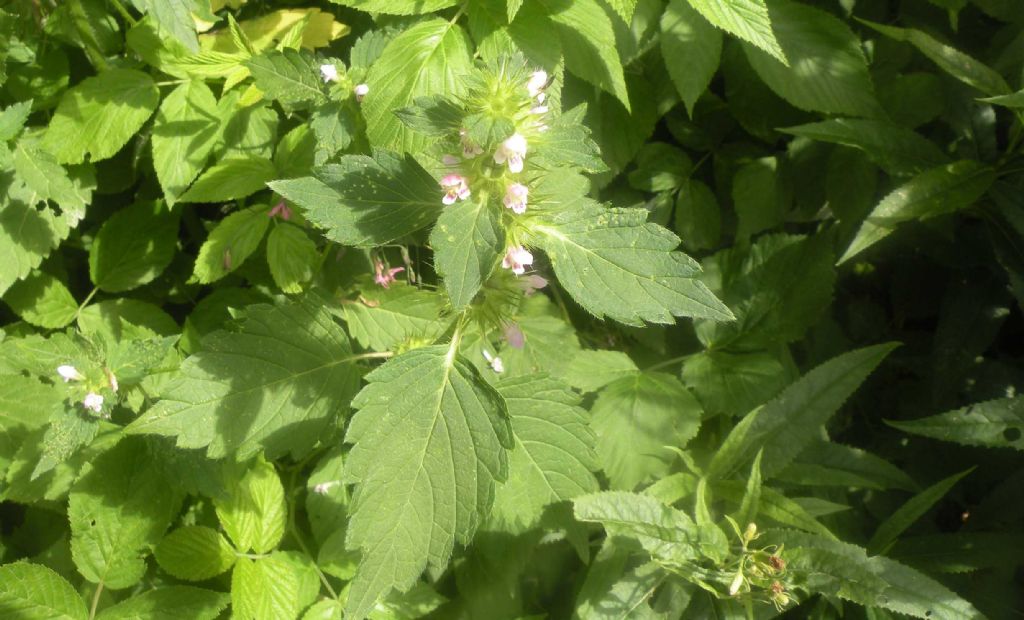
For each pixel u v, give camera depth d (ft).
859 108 1.34
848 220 1.47
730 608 1.18
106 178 1.41
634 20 1.31
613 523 1.11
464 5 1.17
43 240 1.27
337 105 1.16
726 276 1.50
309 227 1.33
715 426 1.47
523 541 1.23
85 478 1.19
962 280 1.52
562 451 1.13
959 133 1.45
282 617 1.20
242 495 1.25
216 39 1.31
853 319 1.64
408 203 0.94
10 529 1.37
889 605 1.12
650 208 1.54
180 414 1.09
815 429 1.26
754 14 1.09
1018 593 1.33
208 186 1.23
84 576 1.18
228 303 1.41
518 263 0.89
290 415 1.13
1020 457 1.45
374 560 0.91
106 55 1.34
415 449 0.93
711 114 1.55
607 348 1.58
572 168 1.10
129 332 1.33
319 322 1.17
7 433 1.22
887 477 1.31
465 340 1.21
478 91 0.87
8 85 1.31
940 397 1.48
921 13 1.52
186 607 1.16
